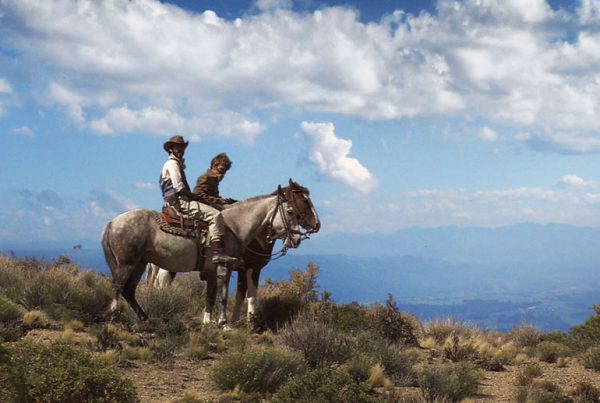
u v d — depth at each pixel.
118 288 11.05
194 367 9.00
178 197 11.55
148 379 8.03
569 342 14.00
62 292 11.88
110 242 11.15
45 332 9.95
